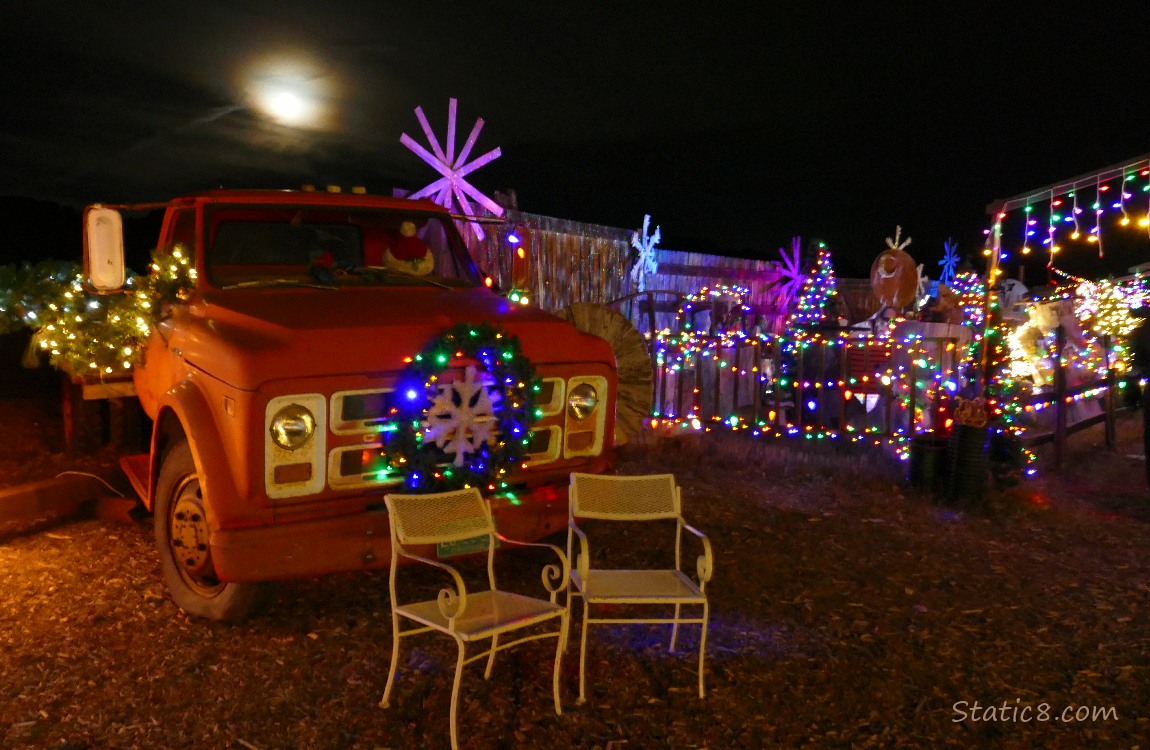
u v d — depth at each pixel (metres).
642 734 3.84
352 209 6.09
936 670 4.53
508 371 4.69
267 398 4.21
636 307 11.90
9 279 7.55
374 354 4.46
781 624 5.01
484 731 3.80
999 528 7.06
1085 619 5.23
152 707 3.91
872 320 12.80
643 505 4.68
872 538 6.65
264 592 4.62
